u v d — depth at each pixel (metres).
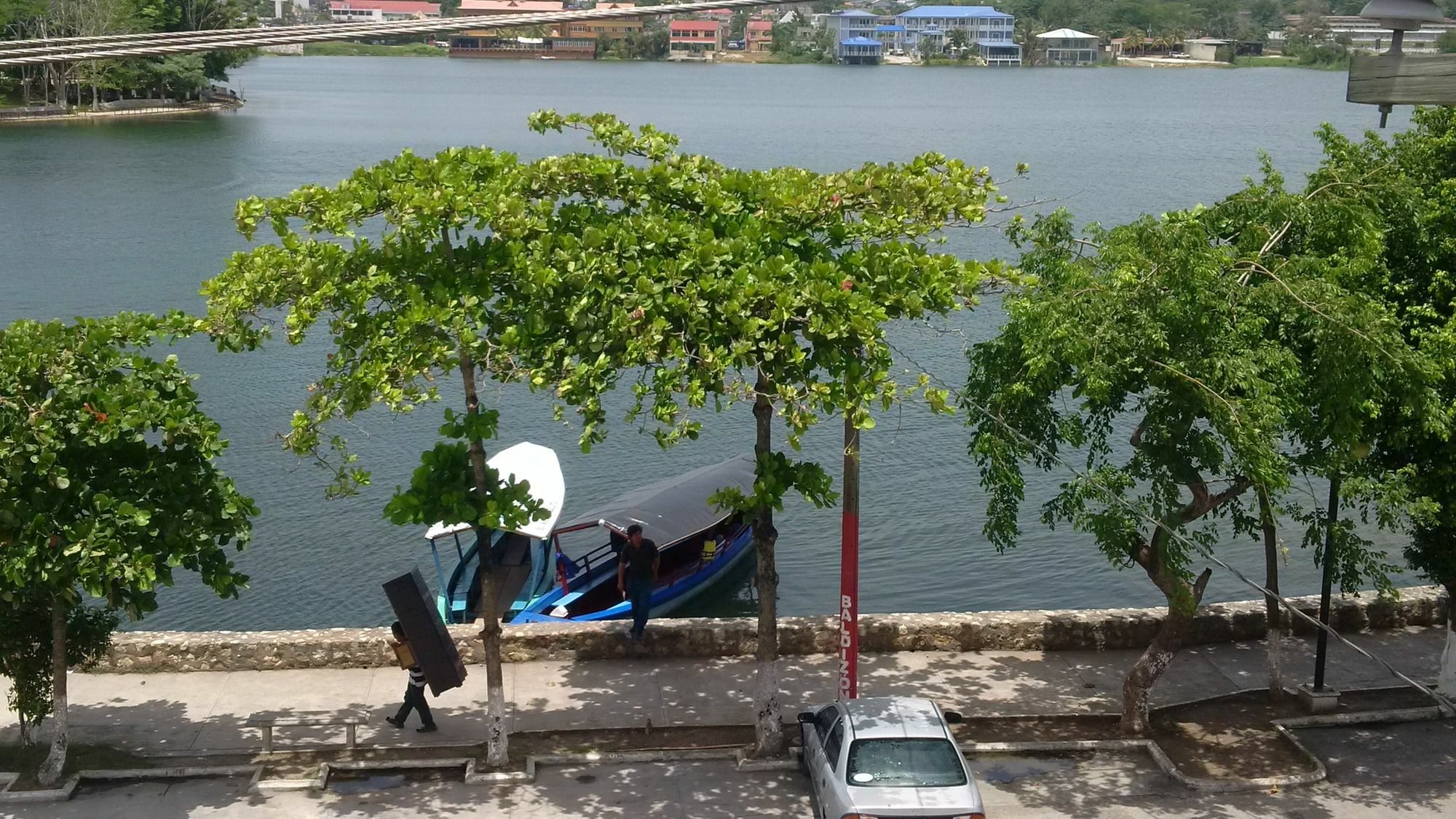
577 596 32.69
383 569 35.31
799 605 34.28
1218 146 146.62
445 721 21.50
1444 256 21.17
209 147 128.38
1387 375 19.69
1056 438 21.16
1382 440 21.31
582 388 17.36
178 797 18.80
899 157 132.50
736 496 19.00
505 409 49.66
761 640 20.12
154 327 19.22
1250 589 35.16
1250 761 20.52
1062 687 23.16
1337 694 22.36
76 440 18.09
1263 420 18.61
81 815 18.17
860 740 17.42
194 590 33.91
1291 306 19.77
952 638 24.61
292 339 17.39
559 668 23.53
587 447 17.20
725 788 19.41
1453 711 22.05
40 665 19.03
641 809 18.77
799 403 17.52
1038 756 20.62
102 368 18.64
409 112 181.88
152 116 161.50
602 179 19.14
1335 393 19.34
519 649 23.66
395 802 18.80
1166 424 19.81
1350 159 21.95
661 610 34.00
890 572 36.03
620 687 22.84
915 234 19.80
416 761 19.83
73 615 19.55
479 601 33.25
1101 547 20.39
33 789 18.67
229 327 18.14
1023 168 21.25
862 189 19.58
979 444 20.59
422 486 18.48
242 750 20.23
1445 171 22.23
